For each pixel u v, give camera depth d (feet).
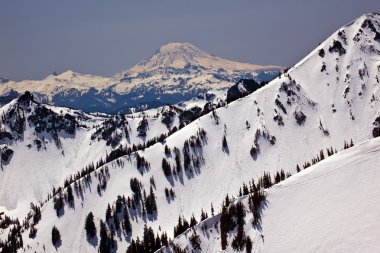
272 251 422.82
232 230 499.92
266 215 478.59
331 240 382.42
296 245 407.23
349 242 367.66
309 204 451.12
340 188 443.32
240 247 472.44
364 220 380.99
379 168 436.76
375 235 357.61
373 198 400.67
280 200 488.44
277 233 442.50
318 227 409.49
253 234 468.34
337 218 403.95
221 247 495.82
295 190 490.08
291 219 446.60
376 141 494.18
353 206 406.00
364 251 349.00
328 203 432.66
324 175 484.33
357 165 463.01
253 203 500.33
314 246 389.19
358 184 432.66
